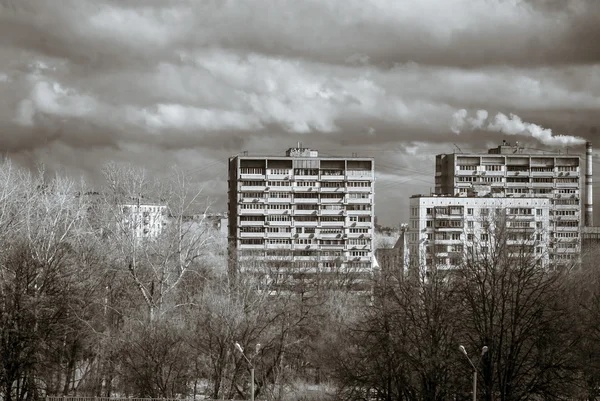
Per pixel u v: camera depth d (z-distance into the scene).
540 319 120.31
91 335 131.12
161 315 136.38
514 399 117.69
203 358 131.88
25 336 121.94
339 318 167.00
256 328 137.50
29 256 131.00
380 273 188.62
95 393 131.50
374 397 124.06
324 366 146.25
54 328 126.56
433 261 174.25
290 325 146.12
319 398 136.12
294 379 149.25
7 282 125.94
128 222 148.62
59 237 151.50
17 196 173.88
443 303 123.69
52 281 129.62
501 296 123.38
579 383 122.75
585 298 157.12
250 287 150.62
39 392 131.50
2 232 150.25
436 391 118.88
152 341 126.06
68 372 131.25
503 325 121.44
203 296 152.12
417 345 119.81
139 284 140.38
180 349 128.00
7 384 121.19
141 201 152.88
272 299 175.75
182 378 128.25
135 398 115.31
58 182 177.00
